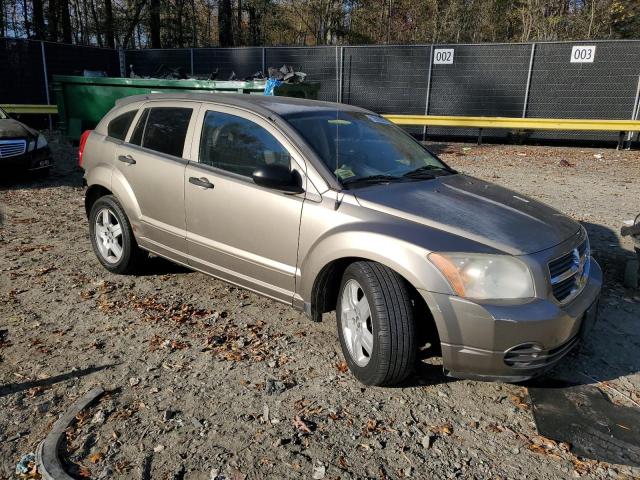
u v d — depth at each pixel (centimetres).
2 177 918
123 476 267
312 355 383
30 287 490
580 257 352
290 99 466
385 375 326
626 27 2388
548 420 315
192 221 440
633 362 382
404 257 316
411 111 1614
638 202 848
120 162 498
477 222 334
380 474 273
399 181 391
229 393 336
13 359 369
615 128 1366
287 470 274
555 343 311
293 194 375
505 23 2716
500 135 1572
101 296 474
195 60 1802
